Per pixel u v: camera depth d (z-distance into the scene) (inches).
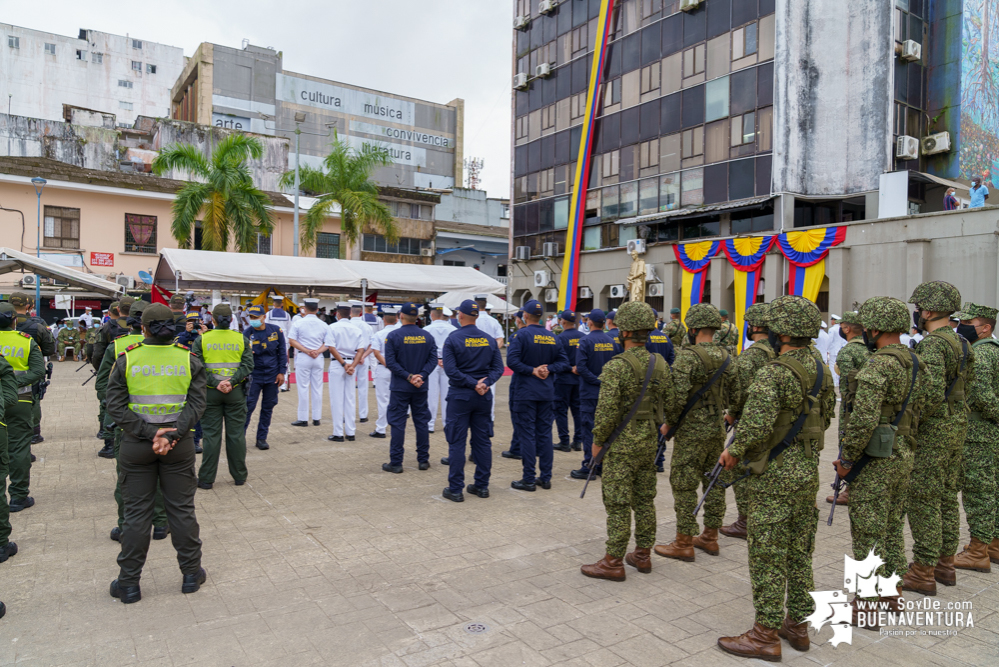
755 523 145.1
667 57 860.6
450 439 265.0
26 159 1099.3
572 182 1032.8
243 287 624.1
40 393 342.3
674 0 850.1
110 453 322.7
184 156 943.7
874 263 632.4
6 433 195.3
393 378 308.3
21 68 2431.1
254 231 994.7
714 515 209.0
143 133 1566.2
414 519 238.7
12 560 194.1
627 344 191.8
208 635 150.2
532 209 1120.8
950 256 584.1
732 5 773.9
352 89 2549.2
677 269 828.6
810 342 151.6
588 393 306.0
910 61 715.4
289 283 574.9
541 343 281.7
